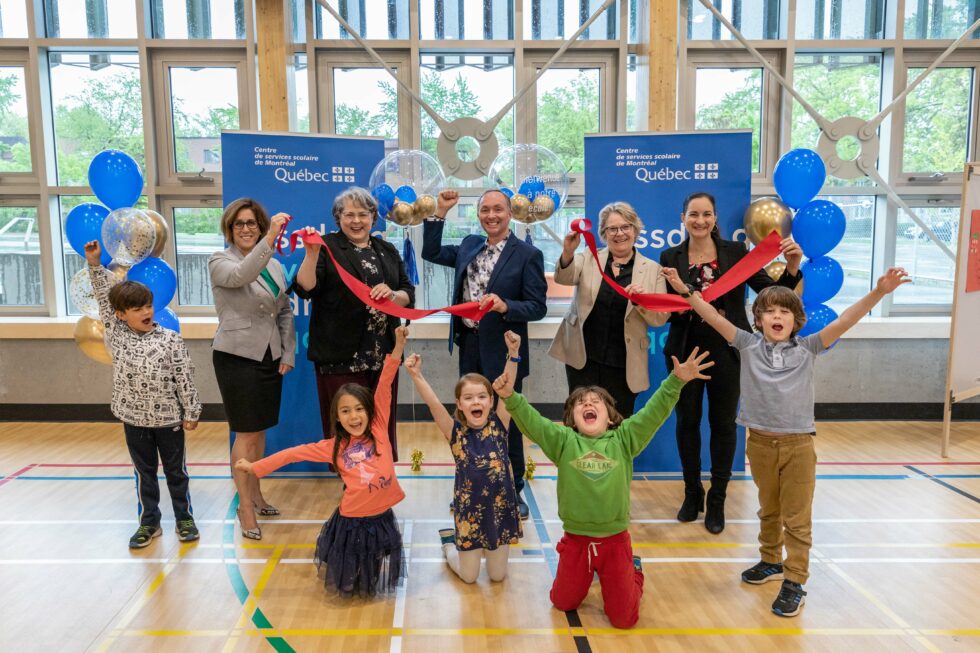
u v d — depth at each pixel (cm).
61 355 541
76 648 239
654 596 276
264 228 337
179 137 562
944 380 549
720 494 337
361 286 292
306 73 543
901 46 543
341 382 345
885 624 255
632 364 338
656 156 408
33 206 561
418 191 397
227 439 501
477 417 281
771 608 266
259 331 334
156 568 300
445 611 264
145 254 395
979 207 452
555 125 564
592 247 276
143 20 538
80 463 444
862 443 489
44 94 549
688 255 339
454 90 559
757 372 265
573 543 254
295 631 250
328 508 372
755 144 565
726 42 543
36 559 307
